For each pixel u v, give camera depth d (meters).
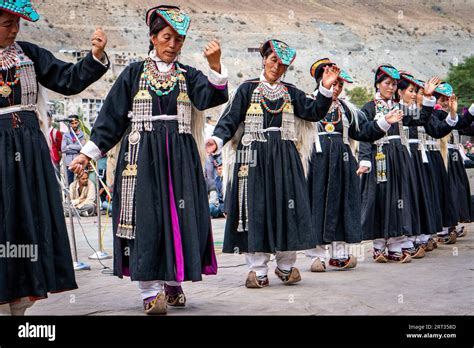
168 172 4.71
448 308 4.85
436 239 9.60
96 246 9.44
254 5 118.06
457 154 10.27
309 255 7.09
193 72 4.93
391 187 7.77
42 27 92.88
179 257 4.58
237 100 6.05
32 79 4.18
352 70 102.50
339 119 7.21
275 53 6.02
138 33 95.62
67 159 12.58
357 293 5.54
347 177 7.14
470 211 10.41
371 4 120.81
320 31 112.75
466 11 123.31
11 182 4.01
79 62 4.22
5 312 4.30
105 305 5.03
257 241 5.88
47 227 4.07
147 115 4.77
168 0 108.00
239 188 6.05
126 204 4.73
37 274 3.99
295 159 6.12
